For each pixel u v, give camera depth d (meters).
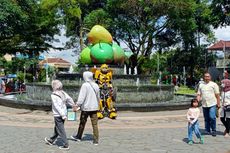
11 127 13.59
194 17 48.81
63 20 42.16
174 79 45.47
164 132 12.73
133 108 17.98
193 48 56.66
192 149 9.90
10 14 34.59
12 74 55.19
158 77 47.97
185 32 49.78
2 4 34.28
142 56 46.66
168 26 47.44
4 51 43.06
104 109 16.38
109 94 16.38
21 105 19.23
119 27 45.38
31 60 51.00
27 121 15.30
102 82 16.47
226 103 11.97
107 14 45.00
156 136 11.89
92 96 10.40
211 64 62.59
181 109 19.17
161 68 61.97
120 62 22.94
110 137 11.66
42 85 21.77
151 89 20.77
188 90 43.94
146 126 14.17
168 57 62.91
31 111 18.44
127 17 45.56
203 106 12.29
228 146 10.34
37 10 39.72
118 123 14.93
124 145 10.38
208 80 12.18
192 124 10.59
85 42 42.25
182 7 41.47
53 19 40.50
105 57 21.89
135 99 20.31
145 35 45.38
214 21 41.69
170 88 22.00
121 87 20.06
